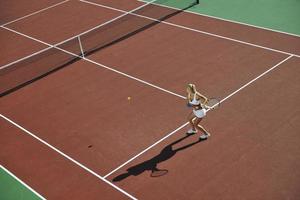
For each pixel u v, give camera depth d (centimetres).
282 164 1683
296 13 2783
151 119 2008
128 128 1973
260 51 2417
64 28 2983
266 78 2188
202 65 2355
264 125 1888
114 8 3156
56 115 2128
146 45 2612
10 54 2759
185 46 2548
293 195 1548
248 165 1695
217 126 1911
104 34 2808
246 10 2880
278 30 2614
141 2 3189
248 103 2030
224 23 2753
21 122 2112
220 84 2184
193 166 1722
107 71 2414
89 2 3312
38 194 1691
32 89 2352
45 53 2702
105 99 2191
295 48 2416
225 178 1652
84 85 2325
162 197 1606
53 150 1906
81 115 2103
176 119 1986
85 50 2648
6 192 1714
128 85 2272
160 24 2825
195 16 2875
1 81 2461
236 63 2336
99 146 1894
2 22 3209
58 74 2452
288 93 2064
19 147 1950
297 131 1833
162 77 2300
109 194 1648
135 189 1656
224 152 1770
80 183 1717
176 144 1844
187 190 1623
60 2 3403
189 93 1805
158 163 1759
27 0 3547
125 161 1794
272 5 2906
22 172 1808
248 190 1590
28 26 3094
